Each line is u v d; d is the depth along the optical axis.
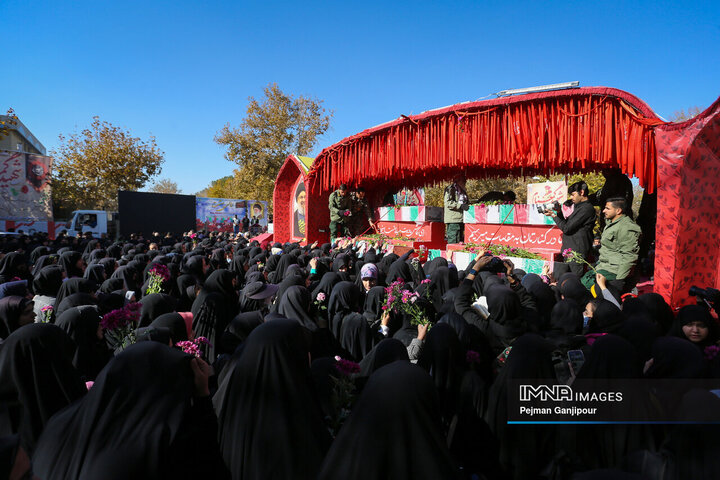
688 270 5.43
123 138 32.97
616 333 3.54
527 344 2.57
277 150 33.50
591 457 2.33
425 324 3.66
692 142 5.23
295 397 2.15
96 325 3.59
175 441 1.81
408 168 9.77
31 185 21.77
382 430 1.70
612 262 5.78
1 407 2.28
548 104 7.37
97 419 1.78
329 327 4.54
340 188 12.99
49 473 1.71
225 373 2.59
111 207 37.00
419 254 10.23
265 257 9.10
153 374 1.92
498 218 10.07
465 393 2.69
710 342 3.37
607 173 7.91
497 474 2.46
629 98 6.31
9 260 6.80
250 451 2.02
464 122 8.46
